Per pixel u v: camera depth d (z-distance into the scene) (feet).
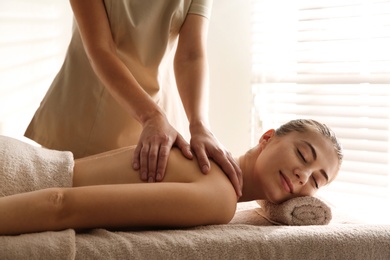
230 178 3.81
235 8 7.27
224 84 7.36
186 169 3.71
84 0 4.51
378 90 6.50
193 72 4.63
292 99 7.02
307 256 3.19
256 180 4.29
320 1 6.74
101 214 3.13
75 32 4.94
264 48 7.16
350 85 6.68
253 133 7.27
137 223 3.28
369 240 3.31
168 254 2.90
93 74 4.84
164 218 3.31
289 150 4.16
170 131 3.86
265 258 3.11
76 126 4.91
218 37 7.34
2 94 7.40
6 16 7.33
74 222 3.08
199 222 3.46
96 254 2.78
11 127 7.48
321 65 6.83
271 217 4.30
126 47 4.75
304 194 4.20
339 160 4.38
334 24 6.70
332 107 6.81
